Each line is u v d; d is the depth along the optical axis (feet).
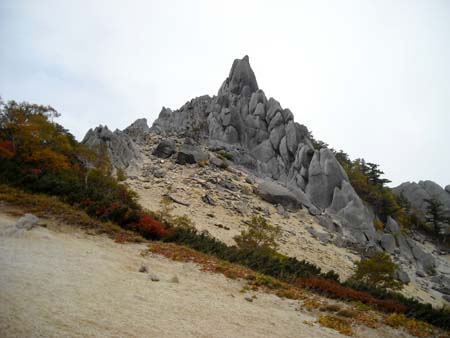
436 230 271.69
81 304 29.04
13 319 22.47
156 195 159.74
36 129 111.04
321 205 219.82
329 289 64.28
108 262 47.29
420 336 49.98
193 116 335.47
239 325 34.71
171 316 32.12
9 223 53.67
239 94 340.39
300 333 37.11
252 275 59.72
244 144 286.05
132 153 213.66
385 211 250.78
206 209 159.02
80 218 66.49
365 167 314.96
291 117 291.79
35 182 78.89
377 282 121.80
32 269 35.53
